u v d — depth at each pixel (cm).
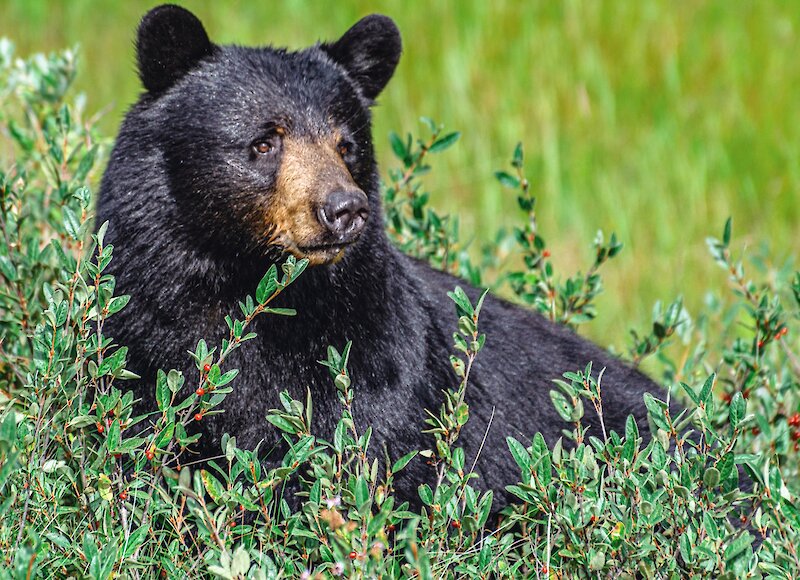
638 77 2025
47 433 779
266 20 2239
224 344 766
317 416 872
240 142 884
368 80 1017
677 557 806
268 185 883
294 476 854
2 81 1327
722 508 755
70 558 727
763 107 1959
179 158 878
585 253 1661
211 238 879
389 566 745
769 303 1066
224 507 741
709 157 1848
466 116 1919
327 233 859
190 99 892
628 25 2125
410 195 1177
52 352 753
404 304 923
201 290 877
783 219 1752
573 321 1153
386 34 1009
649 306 1529
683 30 2141
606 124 1927
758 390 1074
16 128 1182
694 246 1658
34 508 752
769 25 2159
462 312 818
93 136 1178
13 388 939
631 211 1736
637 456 758
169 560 743
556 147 1836
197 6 2277
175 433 761
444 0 2192
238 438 870
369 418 877
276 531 742
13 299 935
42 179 1228
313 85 918
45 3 2247
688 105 1953
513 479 964
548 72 2011
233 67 907
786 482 945
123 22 2206
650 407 758
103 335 867
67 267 790
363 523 676
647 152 1838
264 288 761
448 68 2009
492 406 958
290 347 875
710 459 911
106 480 739
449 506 759
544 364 1009
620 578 734
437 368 932
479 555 751
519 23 2145
